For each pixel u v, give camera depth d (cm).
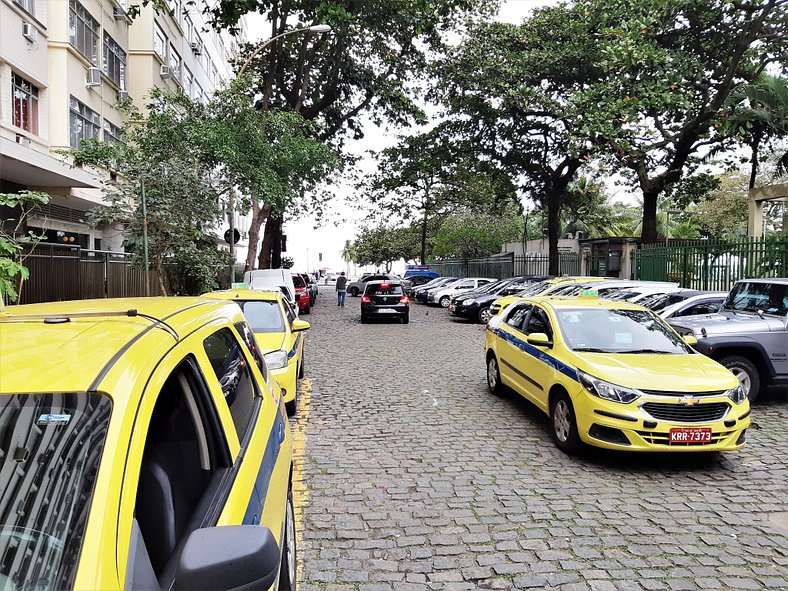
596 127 1639
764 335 813
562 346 677
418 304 3394
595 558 409
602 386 588
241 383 311
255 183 1555
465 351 1446
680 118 1948
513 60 2130
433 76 2478
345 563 400
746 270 1505
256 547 166
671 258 1816
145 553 179
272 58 2328
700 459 626
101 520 157
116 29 2128
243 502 228
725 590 368
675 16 1719
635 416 567
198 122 1467
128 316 242
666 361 635
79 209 1998
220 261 1445
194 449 230
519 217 5481
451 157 2609
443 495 521
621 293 1252
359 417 793
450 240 4894
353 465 600
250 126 1583
